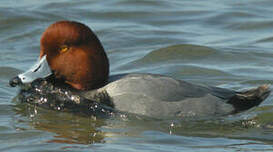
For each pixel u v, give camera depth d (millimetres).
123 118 12047
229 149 10531
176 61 16500
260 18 20125
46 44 12539
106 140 10898
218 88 12672
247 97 12539
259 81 14758
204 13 20719
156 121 11977
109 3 21641
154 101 11992
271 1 21953
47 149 10328
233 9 21016
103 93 12336
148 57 16656
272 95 13766
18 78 12336
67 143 10695
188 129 11695
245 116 12383
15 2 21203
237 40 18203
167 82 12250
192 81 14984
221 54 16891
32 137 11047
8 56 16656
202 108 12109
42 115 12352
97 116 12219
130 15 20547
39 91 13008
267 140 11156
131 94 12094
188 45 17156
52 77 12836
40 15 20016
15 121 11953
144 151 10250
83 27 12492
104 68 12641
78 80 12625
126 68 16047
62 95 12719
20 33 18656
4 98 13422
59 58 12555
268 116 12445
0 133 11234
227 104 12312
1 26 19062
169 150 10359
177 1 22141
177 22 20000
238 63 16312
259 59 16562
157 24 19844
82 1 21766
